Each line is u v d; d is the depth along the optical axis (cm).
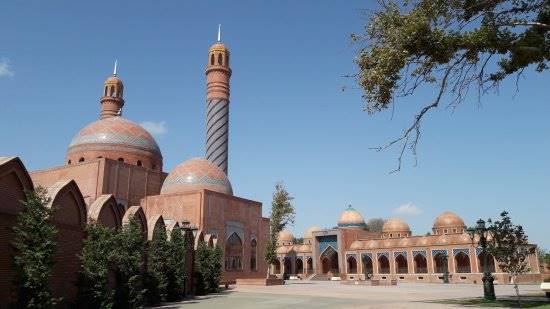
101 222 1511
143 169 3384
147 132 3684
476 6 1173
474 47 1162
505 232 1480
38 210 1130
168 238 2008
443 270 4372
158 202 3266
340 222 6069
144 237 1722
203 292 2241
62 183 1348
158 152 3669
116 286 1460
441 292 2422
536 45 1161
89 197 2991
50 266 1119
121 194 3148
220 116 3828
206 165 3462
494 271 3997
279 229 4259
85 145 3397
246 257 3478
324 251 5434
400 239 4919
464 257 4591
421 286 3288
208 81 3906
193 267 2272
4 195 1132
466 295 2134
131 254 1501
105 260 1376
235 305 1672
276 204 4328
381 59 1141
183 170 3406
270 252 3772
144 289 1636
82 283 1334
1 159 1153
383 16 1184
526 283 3862
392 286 3288
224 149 3794
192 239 2298
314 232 5488
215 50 3928
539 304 1466
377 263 4972
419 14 1144
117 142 3422
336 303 1719
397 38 1142
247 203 3584
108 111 4109
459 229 5247
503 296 1973
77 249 1394
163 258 1836
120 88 4212
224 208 3319
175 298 1878
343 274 5122
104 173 3017
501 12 1208
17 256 1088
